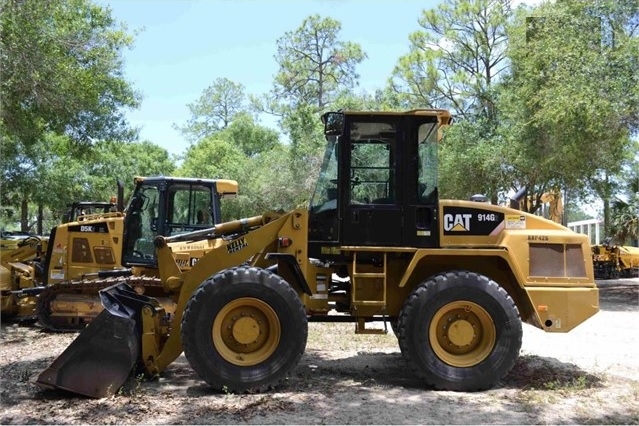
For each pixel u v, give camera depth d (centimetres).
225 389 608
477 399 602
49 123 1416
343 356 823
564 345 922
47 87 1119
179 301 665
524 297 684
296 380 672
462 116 2570
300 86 4594
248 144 5569
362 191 680
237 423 516
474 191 2323
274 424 513
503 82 2303
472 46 2670
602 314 1345
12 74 1041
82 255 1083
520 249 675
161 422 518
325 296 696
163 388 632
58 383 588
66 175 2770
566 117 1474
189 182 1005
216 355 611
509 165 2169
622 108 1387
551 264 677
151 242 980
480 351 646
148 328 651
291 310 623
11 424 511
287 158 3500
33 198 2791
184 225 990
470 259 699
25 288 1034
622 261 2448
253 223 716
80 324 978
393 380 683
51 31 1121
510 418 539
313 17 4488
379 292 679
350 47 4534
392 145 682
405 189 675
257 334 625
